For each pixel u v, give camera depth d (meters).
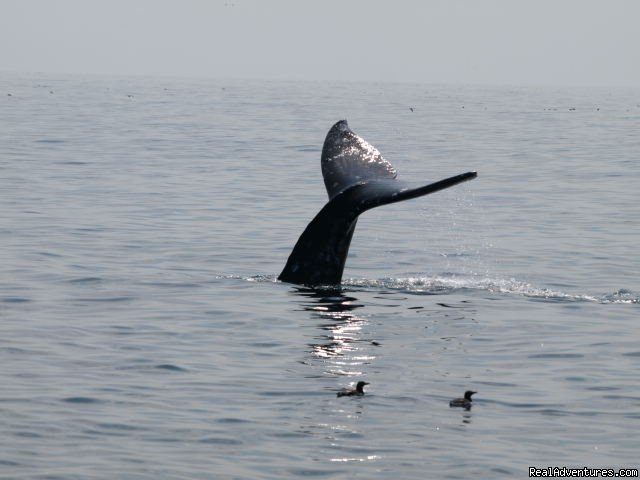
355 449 35.84
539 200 94.19
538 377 43.22
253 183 101.12
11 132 144.00
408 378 42.66
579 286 60.47
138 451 35.41
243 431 37.12
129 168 110.44
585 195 97.38
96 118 174.00
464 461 35.12
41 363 43.75
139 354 45.25
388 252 69.56
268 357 45.06
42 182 97.50
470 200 94.19
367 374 43.06
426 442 36.50
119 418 38.03
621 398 40.94
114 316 51.12
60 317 50.81
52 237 70.69
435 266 65.38
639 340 48.56
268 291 55.88
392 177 53.22
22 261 63.03
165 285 57.44
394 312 52.22
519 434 37.38
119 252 66.62
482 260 67.50
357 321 50.53
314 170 112.62
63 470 33.88
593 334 49.41
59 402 39.38
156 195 91.62
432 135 159.12
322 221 56.19
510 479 34.00
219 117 185.00
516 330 49.72
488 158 128.12
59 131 148.38
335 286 56.94
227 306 52.84
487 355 45.91
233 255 66.50
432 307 53.47
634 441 36.94
